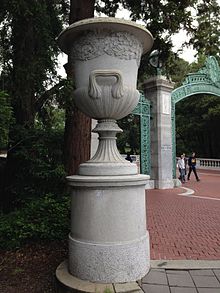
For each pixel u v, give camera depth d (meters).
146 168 13.87
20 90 6.76
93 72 3.57
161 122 13.99
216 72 16.98
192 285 3.56
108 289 3.29
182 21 7.21
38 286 3.71
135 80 3.95
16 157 7.04
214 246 5.20
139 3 7.38
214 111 24.59
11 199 7.10
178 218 7.56
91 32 3.70
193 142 31.64
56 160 6.86
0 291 3.61
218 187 14.57
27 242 5.02
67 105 5.75
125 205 3.60
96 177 3.56
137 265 3.61
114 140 4.05
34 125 7.45
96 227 3.54
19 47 6.94
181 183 15.41
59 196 6.27
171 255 4.72
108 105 3.71
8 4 6.01
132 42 3.80
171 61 8.12
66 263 4.06
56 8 8.21
